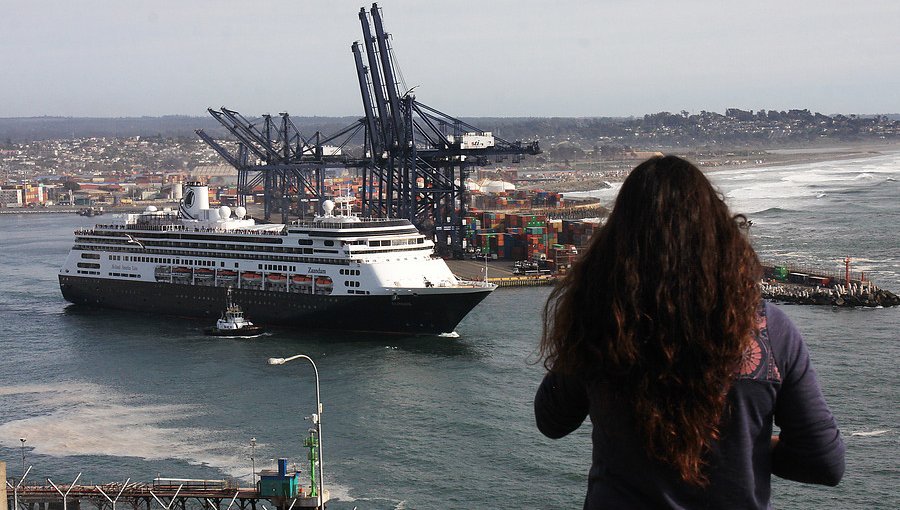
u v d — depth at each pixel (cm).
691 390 781
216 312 15800
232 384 11175
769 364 795
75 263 17488
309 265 14800
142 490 6650
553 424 894
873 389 9838
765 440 816
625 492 830
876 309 14975
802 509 6906
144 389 11031
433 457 8256
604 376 815
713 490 808
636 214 820
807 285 17200
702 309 783
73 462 8444
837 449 810
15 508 6575
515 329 14175
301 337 14262
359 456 8338
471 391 10500
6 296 18988
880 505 6931
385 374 11488
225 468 8188
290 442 8825
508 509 7106
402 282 14312
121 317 16375
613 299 804
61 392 10994
